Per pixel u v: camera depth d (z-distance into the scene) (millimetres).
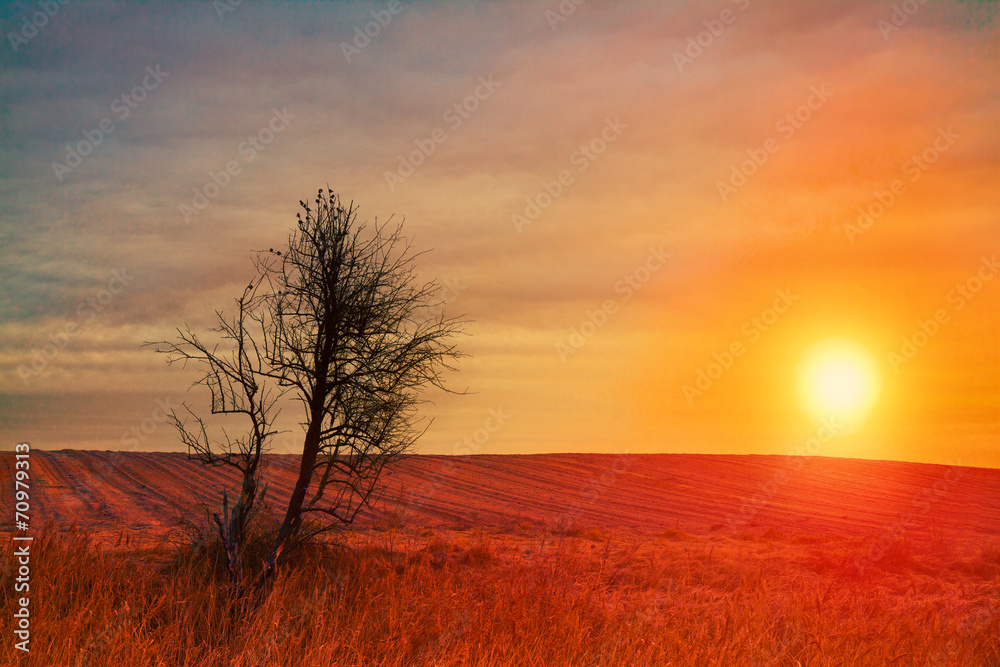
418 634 9750
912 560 17656
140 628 9094
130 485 47406
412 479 54406
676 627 9539
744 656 8773
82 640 8977
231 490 46844
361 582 11594
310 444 13430
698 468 72312
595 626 10312
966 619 11016
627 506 48625
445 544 18000
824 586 13023
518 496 51125
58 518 30031
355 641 9133
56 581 10438
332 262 13320
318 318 13414
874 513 46438
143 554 14805
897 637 9336
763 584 11992
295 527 13289
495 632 9492
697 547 23844
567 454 78438
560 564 13898
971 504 52906
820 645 9000
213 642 9617
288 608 10461
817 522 41344
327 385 13508
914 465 76500
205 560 12664
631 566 16516
